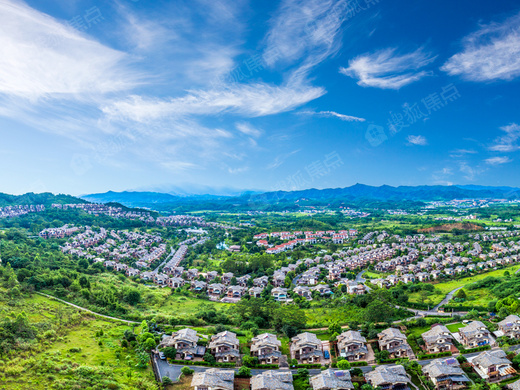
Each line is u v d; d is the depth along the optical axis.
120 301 165.25
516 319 120.06
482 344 117.00
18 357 96.88
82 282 172.00
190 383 98.38
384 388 96.25
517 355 104.31
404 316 146.38
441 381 97.12
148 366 106.12
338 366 107.06
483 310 151.00
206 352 114.50
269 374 98.62
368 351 118.19
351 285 197.38
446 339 117.25
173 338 118.69
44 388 85.88
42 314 129.75
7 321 109.19
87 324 130.12
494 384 92.69
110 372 97.44
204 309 167.00
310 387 98.44
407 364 107.12
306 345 114.81
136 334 124.88
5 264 180.25
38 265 186.62
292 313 139.25
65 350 107.31
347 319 142.12
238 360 113.69
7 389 82.94
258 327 141.38
